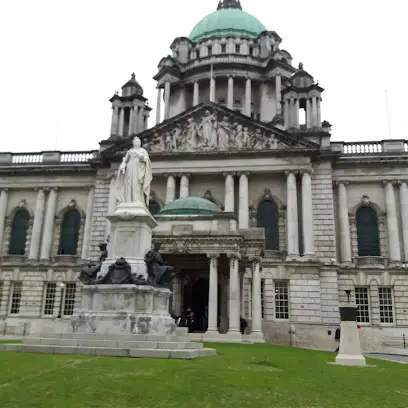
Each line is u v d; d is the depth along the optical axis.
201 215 38.75
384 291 56.03
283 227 56.97
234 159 58.19
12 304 62.91
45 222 65.25
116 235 20.75
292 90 62.69
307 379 14.54
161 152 58.94
